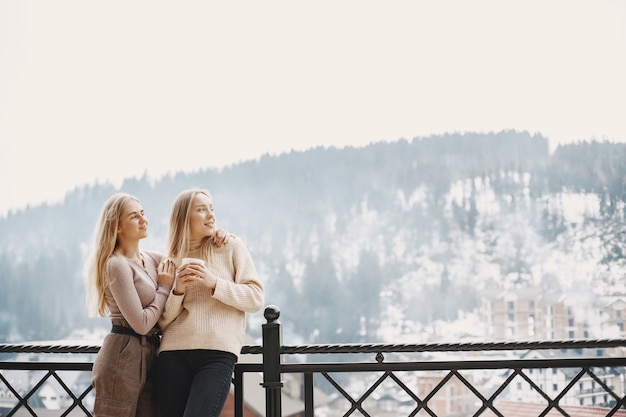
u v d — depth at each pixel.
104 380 2.45
